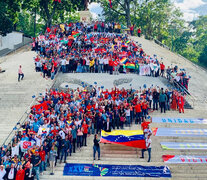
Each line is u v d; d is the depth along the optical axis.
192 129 17.38
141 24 61.91
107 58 26.02
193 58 63.38
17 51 43.66
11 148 14.35
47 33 36.38
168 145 15.85
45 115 16.94
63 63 25.97
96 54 26.80
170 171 14.03
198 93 24.08
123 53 27.14
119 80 24.19
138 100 18.19
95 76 25.14
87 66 26.30
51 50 30.09
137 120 17.86
